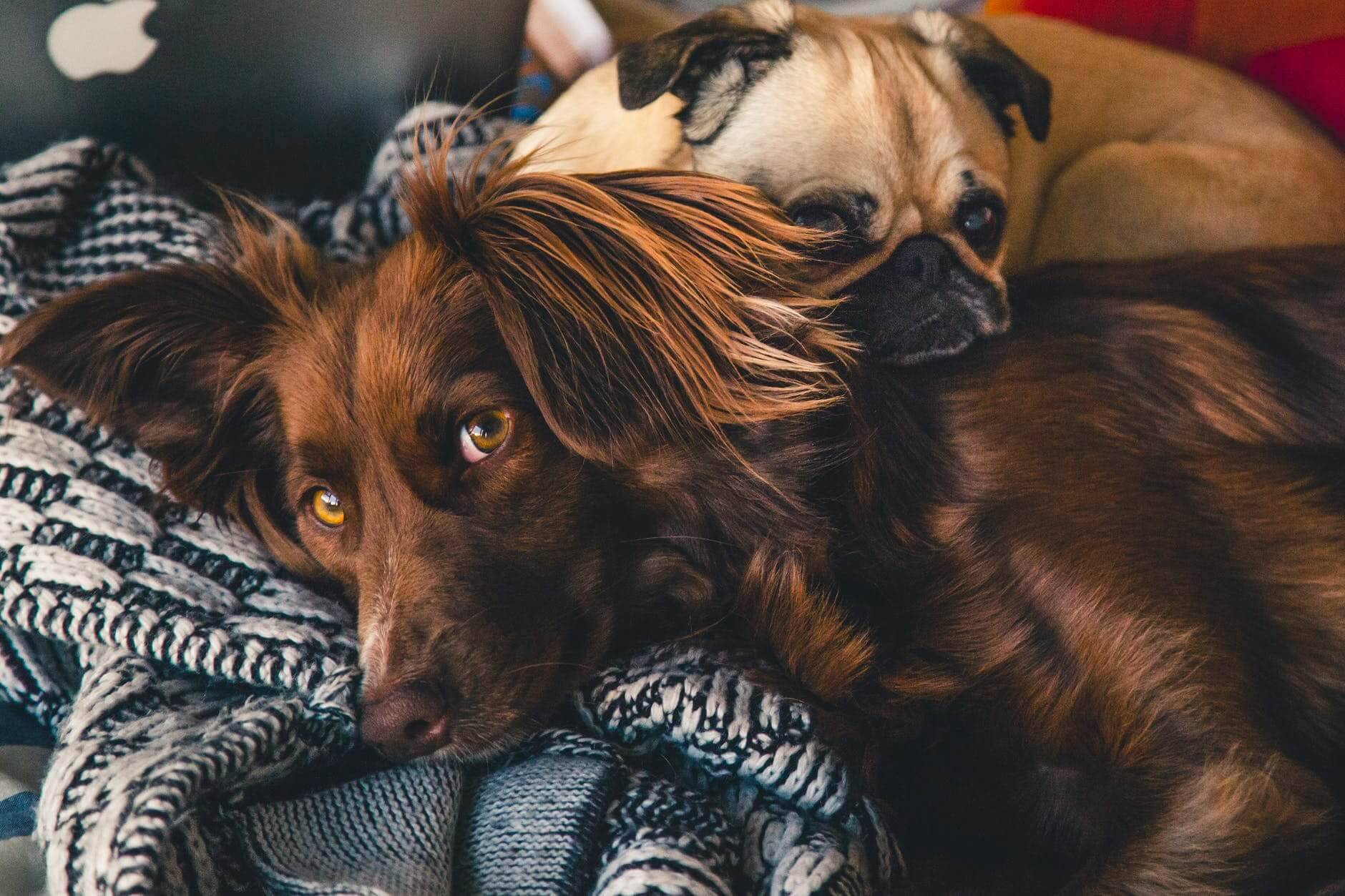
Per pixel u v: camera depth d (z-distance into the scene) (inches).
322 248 89.7
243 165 92.4
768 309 62.4
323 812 53.2
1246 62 122.8
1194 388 65.4
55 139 86.1
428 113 90.4
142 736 54.9
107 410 68.4
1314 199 99.0
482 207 64.1
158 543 67.6
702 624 65.7
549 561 59.9
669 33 86.6
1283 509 62.1
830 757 58.5
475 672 57.2
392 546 59.4
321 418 62.2
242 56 87.1
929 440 64.1
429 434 59.2
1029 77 89.5
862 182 78.9
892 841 58.1
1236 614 59.1
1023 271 79.4
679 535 64.5
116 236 82.0
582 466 61.0
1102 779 58.6
